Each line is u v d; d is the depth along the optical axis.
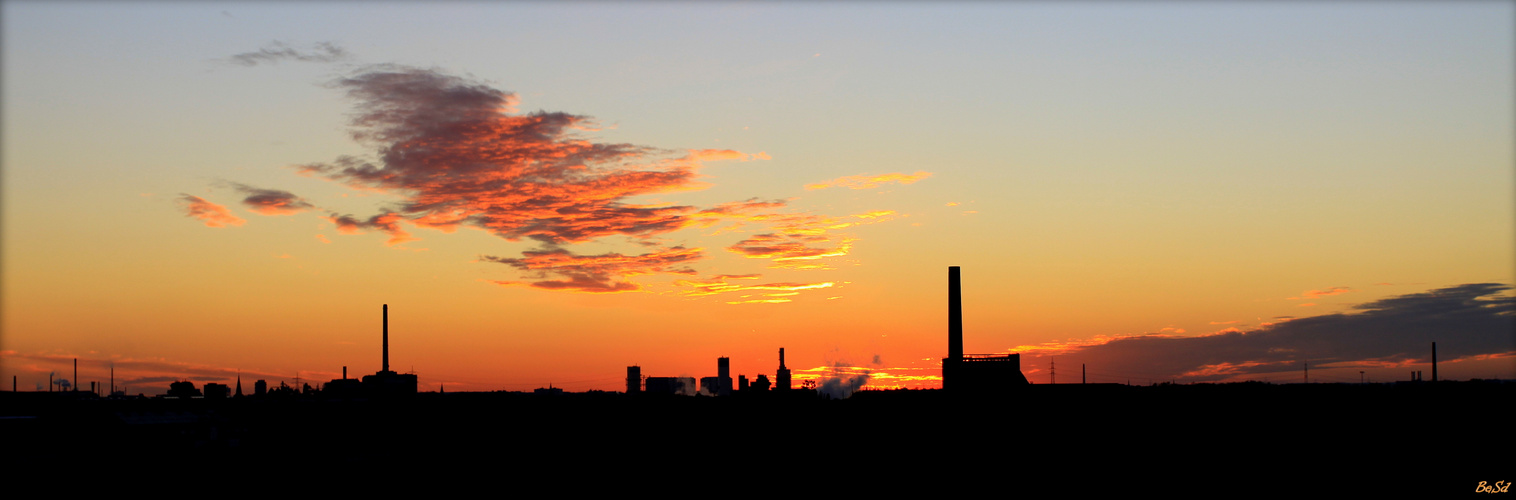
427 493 64.94
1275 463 67.62
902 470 71.44
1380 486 61.22
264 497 61.50
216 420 73.81
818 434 84.12
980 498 63.22
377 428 81.19
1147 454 71.38
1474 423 73.88
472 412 89.44
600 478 70.19
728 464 74.75
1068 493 63.31
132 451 66.62
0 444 62.09
